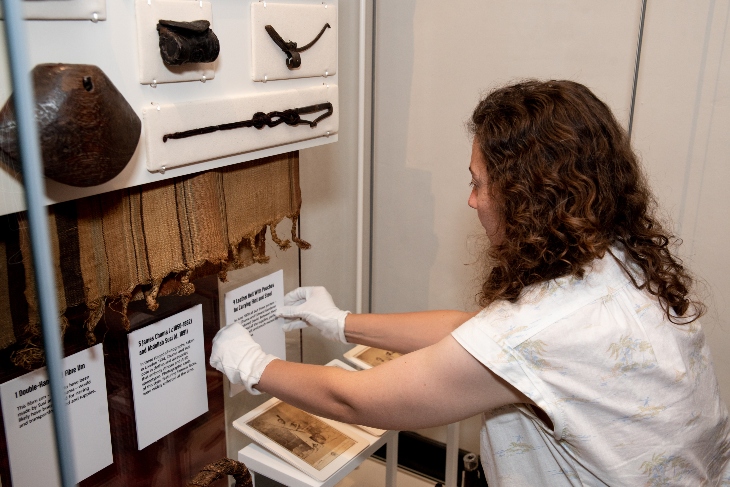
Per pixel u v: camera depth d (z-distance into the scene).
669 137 1.49
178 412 1.15
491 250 0.92
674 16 1.41
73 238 0.83
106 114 0.73
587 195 0.81
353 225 1.91
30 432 0.78
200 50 0.85
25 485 0.80
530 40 1.58
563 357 0.80
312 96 1.10
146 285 0.98
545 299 0.83
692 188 1.49
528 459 0.98
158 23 0.81
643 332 0.83
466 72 1.68
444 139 1.76
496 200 0.87
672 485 0.85
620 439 0.83
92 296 0.86
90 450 1.00
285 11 1.01
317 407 0.97
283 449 1.20
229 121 0.95
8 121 0.46
